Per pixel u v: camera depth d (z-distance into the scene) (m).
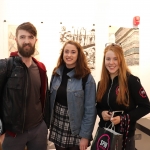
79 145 1.61
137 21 2.49
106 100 1.48
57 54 2.40
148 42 2.58
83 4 2.42
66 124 1.60
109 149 1.27
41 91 1.59
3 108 1.38
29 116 1.46
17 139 1.45
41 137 1.56
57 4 2.37
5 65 1.37
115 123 1.37
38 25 2.34
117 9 2.49
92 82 1.61
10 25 2.28
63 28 2.39
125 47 2.52
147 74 2.60
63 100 1.61
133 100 1.42
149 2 2.55
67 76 1.66
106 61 1.48
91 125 1.58
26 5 2.30
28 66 1.49
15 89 1.37
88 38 2.45
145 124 2.26
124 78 1.41
